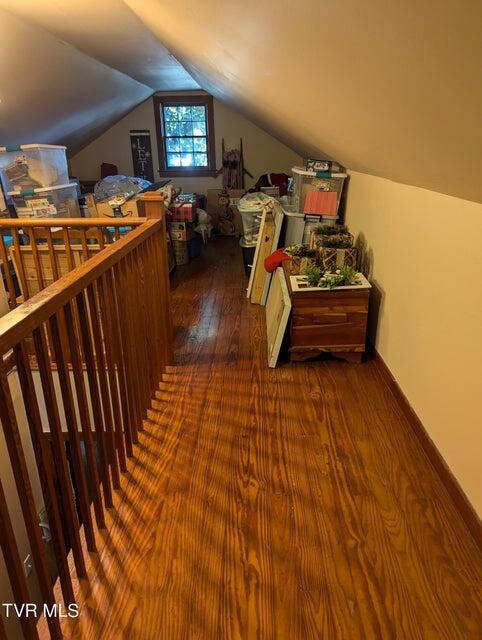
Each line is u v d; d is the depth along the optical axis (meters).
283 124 3.25
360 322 2.52
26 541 2.27
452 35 0.58
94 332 1.53
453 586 1.32
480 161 0.98
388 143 1.36
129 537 1.50
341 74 1.00
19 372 1.06
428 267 1.83
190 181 6.41
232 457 1.87
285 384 2.41
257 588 1.32
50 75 3.45
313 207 3.43
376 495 1.65
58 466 1.26
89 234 2.95
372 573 1.36
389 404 2.21
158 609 1.27
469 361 1.50
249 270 4.30
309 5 0.74
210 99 6.04
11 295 2.58
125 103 5.55
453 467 1.63
